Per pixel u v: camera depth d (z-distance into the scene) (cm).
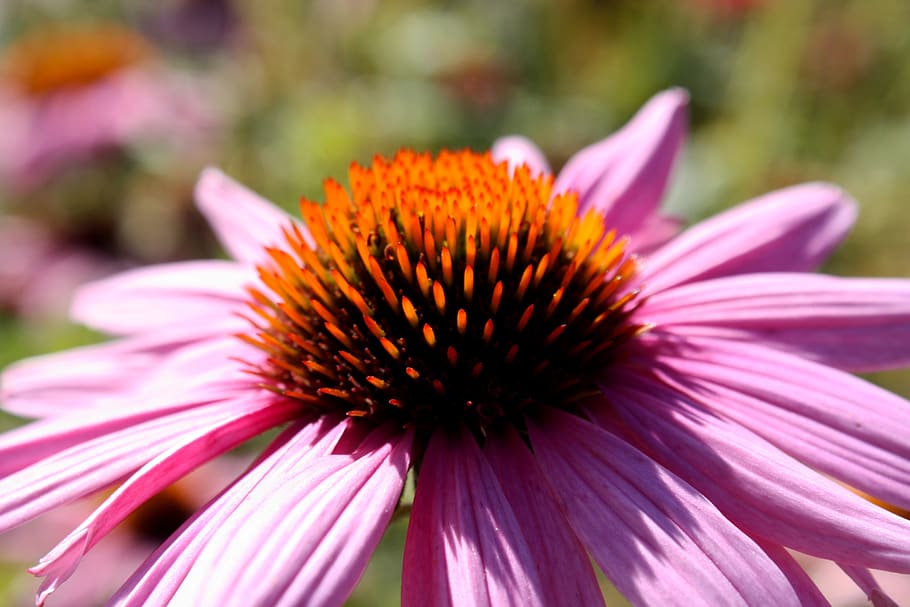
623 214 18
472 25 40
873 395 15
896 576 18
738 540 14
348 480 15
